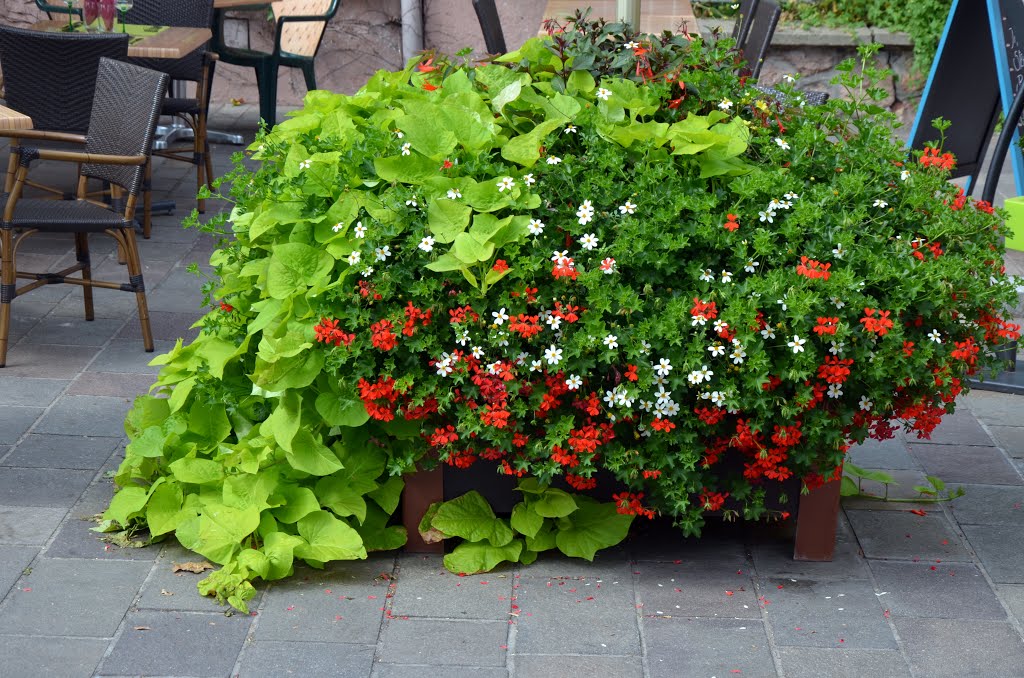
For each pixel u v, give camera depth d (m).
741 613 2.76
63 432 3.64
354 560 2.98
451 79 3.23
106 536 3.04
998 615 2.78
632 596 2.83
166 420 3.22
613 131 2.93
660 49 3.18
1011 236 3.08
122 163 4.19
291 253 2.89
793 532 3.18
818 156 2.99
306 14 7.41
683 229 2.76
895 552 3.07
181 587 2.81
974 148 5.17
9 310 4.15
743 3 5.56
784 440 2.70
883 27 7.88
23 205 4.30
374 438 3.00
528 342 2.72
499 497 3.02
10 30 4.98
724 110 3.07
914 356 2.72
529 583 2.89
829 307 2.69
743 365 2.65
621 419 2.72
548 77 3.30
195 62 6.46
